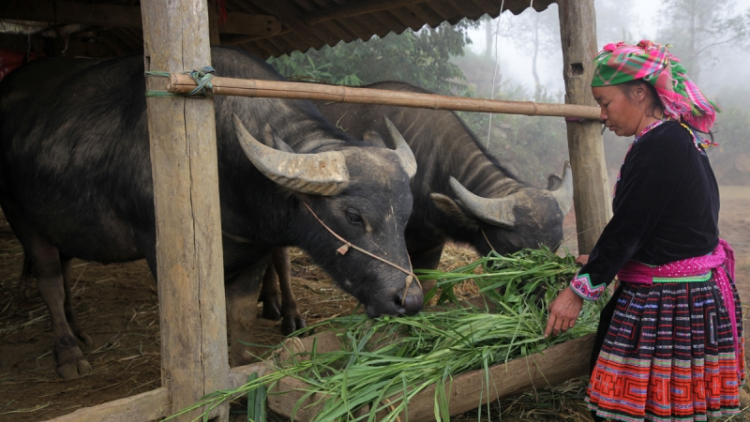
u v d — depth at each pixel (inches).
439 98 110.1
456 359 95.6
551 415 114.4
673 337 82.9
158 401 90.4
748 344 156.0
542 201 151.3
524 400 118.5
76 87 136.5
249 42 310.0
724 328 84.4
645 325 83.7
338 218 104.7
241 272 129.2
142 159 115.0
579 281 85.0
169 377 91.3
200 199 87.7
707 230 83.7
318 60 564.1
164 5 83.4
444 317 109.6
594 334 104.1
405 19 233.6
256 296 131.3
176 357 90.4
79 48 292.0
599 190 153.3
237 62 119.3
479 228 156.9
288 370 93.4
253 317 131.0
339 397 86.3
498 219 146.7
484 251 159.6
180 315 89.3
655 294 83.8
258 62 122.6
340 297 205.6
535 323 106.7
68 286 158.6
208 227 89.1
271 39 293.6
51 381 135.6
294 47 292.7
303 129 116.9
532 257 126.8
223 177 117.2
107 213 127.6
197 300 89.3
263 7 247.8
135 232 123.0
